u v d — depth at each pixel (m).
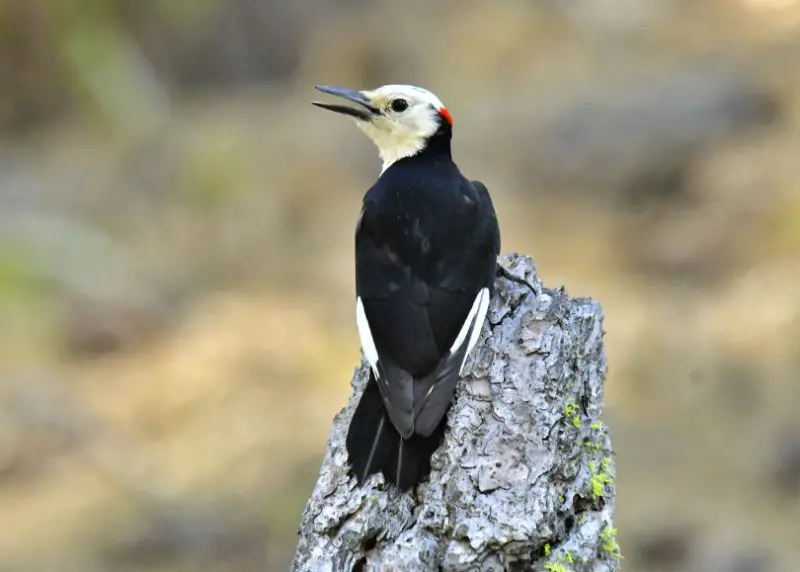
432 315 5.92
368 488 5.29
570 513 5.37
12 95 23.36
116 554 11.40
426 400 5.46
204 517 11.83
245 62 25.88
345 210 19.98
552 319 5.80
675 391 13.77
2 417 13.90
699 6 25.89
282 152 21.78
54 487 12.69
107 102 23.38
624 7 26.12
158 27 25.19
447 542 5.14
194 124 23.45
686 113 20.25
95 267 17.81
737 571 10.59
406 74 25.05
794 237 17.14
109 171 21.61
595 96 21.45
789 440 12.33
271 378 14.88
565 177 20.11
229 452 13.14
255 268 18.38
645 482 11.93
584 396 5.75
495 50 24.91
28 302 16.69
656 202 19.30
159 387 14.75
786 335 14.65
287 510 11.91
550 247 18.12
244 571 11.09
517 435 5.37
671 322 15.52
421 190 6.47
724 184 18.73
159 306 17.11
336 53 25.81
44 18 23.08
